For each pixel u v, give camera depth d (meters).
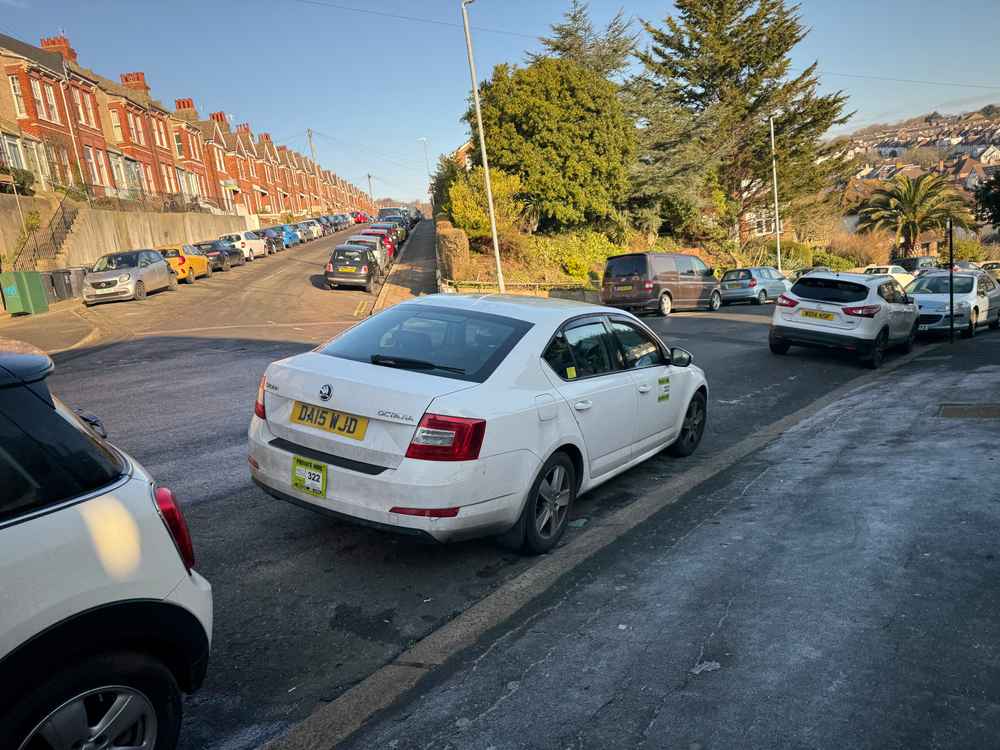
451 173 42.16
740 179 47.06
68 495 1.99
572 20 34.72
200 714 2.73
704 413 6.73
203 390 9.30
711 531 4.42
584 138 30.70
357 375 3.87
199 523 4.68
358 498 3.66
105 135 41.97
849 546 3.95
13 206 26.11
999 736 2.36
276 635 3.34
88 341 14.64
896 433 6.67
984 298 16.89
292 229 51.09
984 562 3.61
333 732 2.58
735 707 2.58
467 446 3.59
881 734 2.39
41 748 1.84
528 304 4.82
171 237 41.56
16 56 32.72
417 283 28.58
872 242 56.22
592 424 4.61
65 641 1.87
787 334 12.60
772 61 43.91
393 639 3.32
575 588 3.72
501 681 2.86
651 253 21.73
